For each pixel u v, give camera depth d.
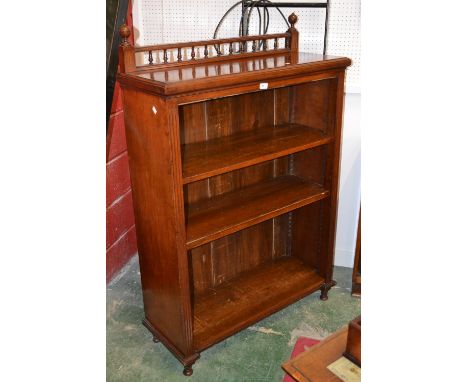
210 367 2.07
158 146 1.69
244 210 2.14
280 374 2.02
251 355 2.14
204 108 2.11
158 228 1.88
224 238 2.44
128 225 2.88
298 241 2.69
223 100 2.17
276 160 2.52
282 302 2.34
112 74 2.09
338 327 2.33
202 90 1.63
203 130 2.14
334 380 1.04
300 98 2.37
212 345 2.07
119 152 2.64
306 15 2.44
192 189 2.21
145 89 1.62
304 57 2.12
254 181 2.47
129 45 1.72
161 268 1.96
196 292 2.40
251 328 2.32
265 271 2.62
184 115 2.05
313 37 2.47
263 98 2.32
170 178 1.68
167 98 1.55
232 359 2.11
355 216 2.74
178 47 1.86
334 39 2.44
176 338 2.03
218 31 2.55
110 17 1.90
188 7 2.54
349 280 2.73
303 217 2.61
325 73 2.05
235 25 2.53
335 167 2.31
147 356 2.13
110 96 2.15
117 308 2.48
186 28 2.59
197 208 2.18
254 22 2.52
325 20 2.38
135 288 2.66
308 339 2.23
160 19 2.60
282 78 1.87
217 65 1.91
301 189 2.38
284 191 2.36
